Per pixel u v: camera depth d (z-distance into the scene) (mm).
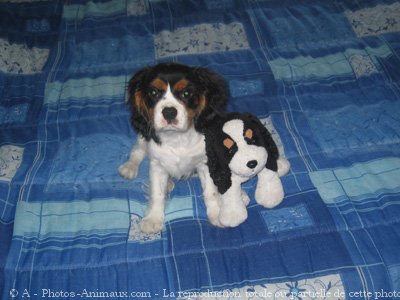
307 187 680
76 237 624
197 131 664
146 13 1094
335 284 539
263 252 584
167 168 693
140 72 670
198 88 643
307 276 548
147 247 607
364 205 639
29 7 1134
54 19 1104
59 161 756
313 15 1057
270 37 1001
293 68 916
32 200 684
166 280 561
